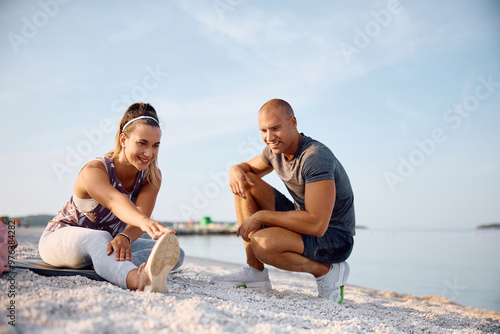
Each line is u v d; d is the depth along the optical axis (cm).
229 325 142
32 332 118
